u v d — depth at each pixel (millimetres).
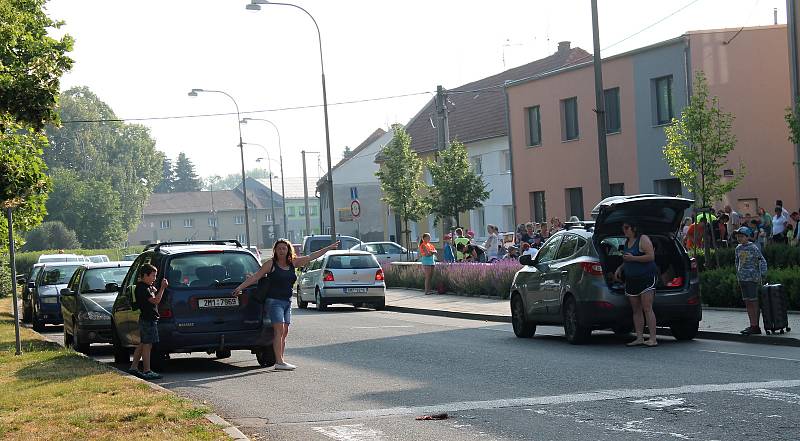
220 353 22984
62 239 141750
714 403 13336
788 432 11250
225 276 19984
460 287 42594
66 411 13898
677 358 18906
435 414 13398
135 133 173875
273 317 19453
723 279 27938
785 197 47156
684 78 46594
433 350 22297
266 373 19250
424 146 79562
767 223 39062
